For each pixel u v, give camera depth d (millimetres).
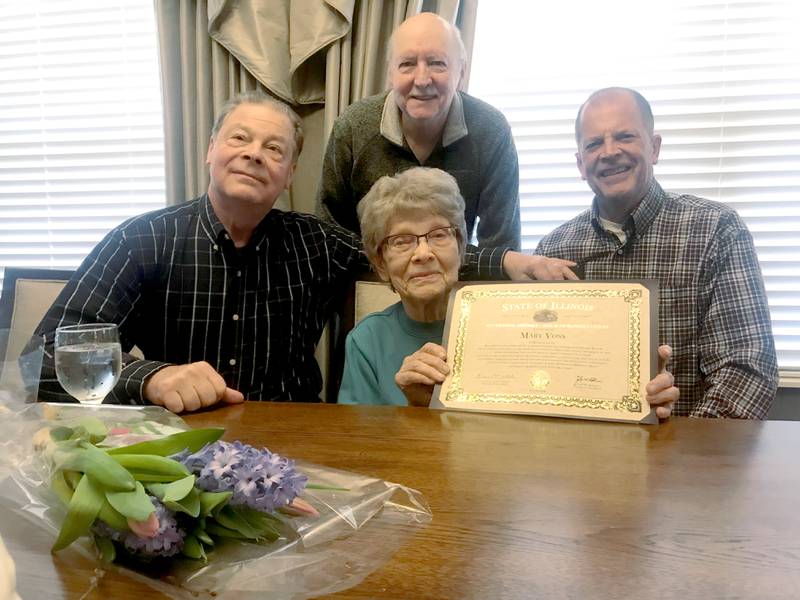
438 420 994
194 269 1529
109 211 2625
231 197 1472
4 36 2623
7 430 631
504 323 1096
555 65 2215
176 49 2246
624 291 1048
